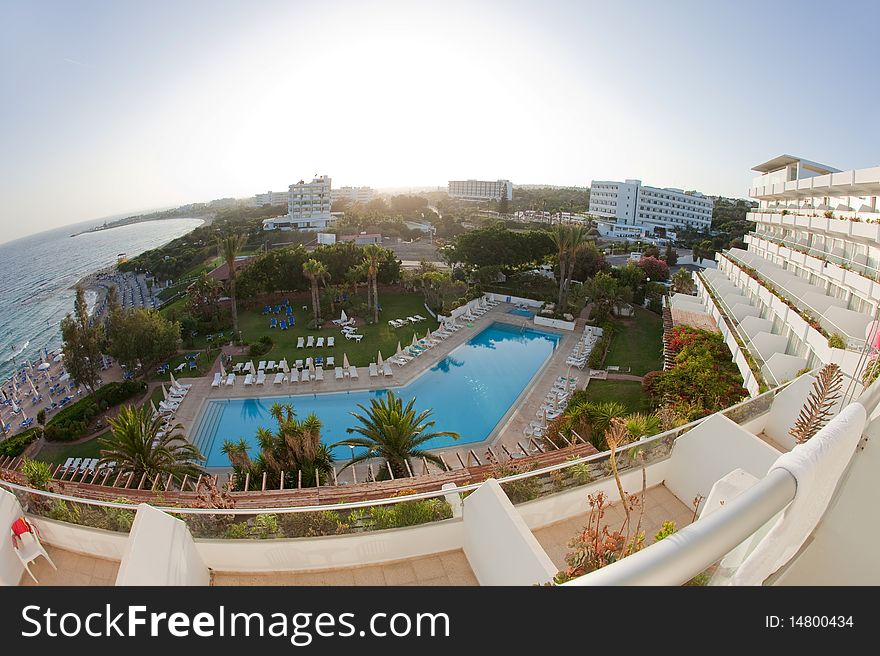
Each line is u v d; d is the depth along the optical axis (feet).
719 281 110.73
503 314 150.00
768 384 54.24
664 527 21.39
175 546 21.33
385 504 23.90
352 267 165.68
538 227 357.00
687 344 82.89
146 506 21.59
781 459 10.41
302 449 55.16
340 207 565.94
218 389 96.48
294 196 406.21
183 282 257.55
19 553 23.16
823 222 74.02
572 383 94.32
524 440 75.36
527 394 92.17
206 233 386.93
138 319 103.19
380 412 57.00
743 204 529.86
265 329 135.95
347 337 126.41
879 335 37.55
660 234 377.09
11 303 331.77
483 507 22.58
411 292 174.91
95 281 361.92
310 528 23.86
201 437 79.92
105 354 121.60
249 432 81.97
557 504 26.13
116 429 53.72
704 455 28.12
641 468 28.73
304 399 92.79
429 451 72.59
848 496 14.48
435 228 373.20
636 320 142.00
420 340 119.85
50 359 160.35
